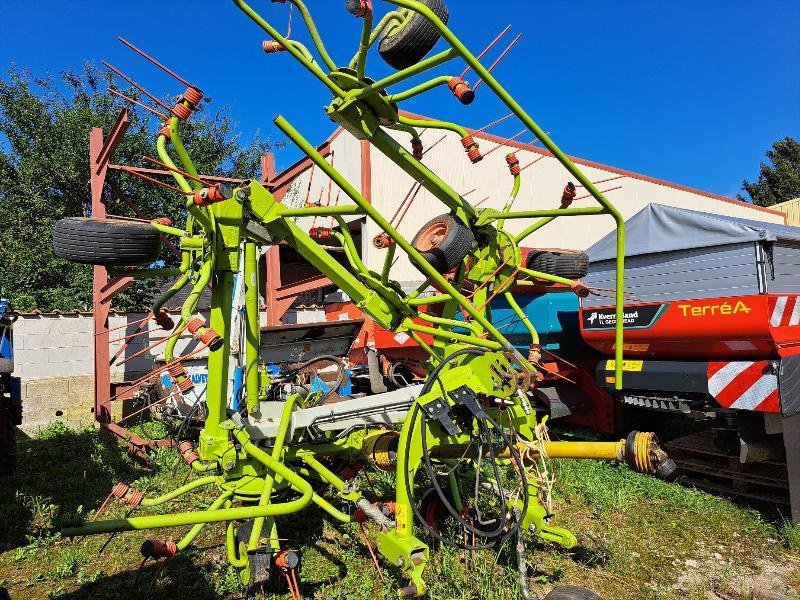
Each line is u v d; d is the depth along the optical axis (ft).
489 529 12.98
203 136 56.39
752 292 15.24
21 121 49.73
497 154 46.68
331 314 31.50
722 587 11.76
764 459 15.60
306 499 10.18
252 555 10.64
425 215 43.06
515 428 12.32
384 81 9.41
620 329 10.83
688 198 63.87
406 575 11.24
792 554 13.30
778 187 118.11
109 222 10.44
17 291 41.29
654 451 10.11
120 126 21.74
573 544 12.05
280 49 9.77
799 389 14.85
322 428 12.71
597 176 54.85
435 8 9.68
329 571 12.16
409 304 12.01
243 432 10.91
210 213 10.63
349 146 42.34
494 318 22.24
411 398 12.85
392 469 12.17
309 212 10.60
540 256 14.17
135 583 11.76
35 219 47.34
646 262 17.98
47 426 26.63
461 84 9.04
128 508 15.87
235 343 16.99
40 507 15.83
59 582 11.98
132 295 39.96
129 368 30.68
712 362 16.03
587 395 21.61
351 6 8.89
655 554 13.23
